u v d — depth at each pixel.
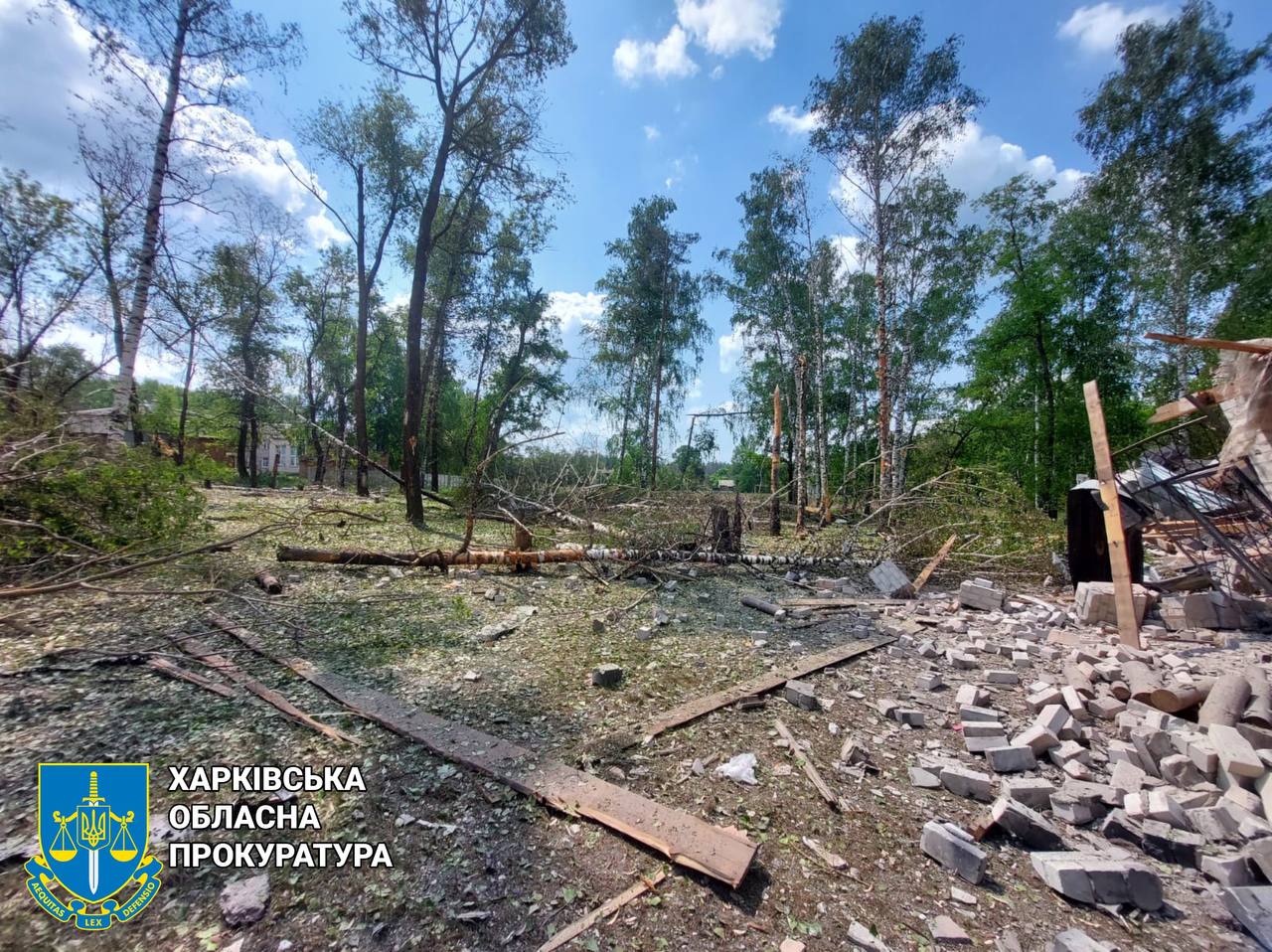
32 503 4.61
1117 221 13.57
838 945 1.59
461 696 3.23
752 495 15.44
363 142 14.79
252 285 19.19
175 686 3.12
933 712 3.23
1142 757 2.55
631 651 4.15
